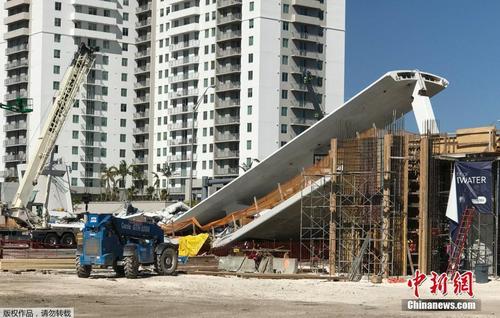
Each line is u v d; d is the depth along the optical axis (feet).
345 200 124.57
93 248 105.19
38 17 463.83
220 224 167.84
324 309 71.41
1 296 79.00
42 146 192.34
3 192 290.76
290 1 438.81
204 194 231.91
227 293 88.58
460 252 115.34
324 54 448.65
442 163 125.90
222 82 447.83
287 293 90.07
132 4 490.49
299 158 152.97
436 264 121.80
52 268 122.93
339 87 452.35
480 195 115.03
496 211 117.70
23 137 474.49
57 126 192.65
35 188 198.39
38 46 462.60
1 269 119.55
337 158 125.59
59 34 464.24
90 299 77.87
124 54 485.56
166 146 473.26
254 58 430.61
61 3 465.06
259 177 158.10
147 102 481.87
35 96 463.01
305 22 438.81
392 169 119.24
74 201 418.51
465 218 116.37
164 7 479.41
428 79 141.79
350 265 120.26
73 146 465.06
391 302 81.46
